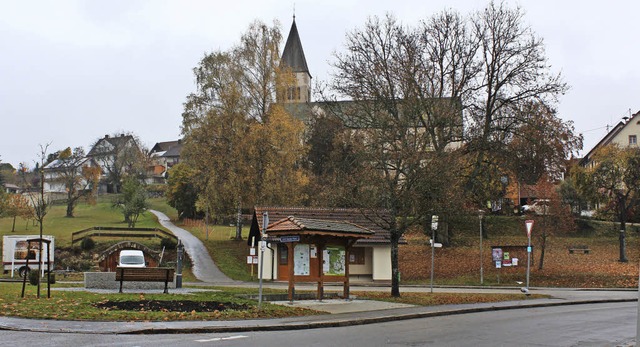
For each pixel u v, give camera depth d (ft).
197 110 201.05
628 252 175.22
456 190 108.06
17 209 214.28
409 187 97.25
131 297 72.49
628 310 79.05
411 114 129.70
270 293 90.27
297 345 44.24
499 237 195.11
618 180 191.93
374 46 155.94
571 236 202.69
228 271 157.17
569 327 58.70
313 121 209.67
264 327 53.31
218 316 58.18
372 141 115.75
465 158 158.40
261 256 68.69
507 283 136.98
